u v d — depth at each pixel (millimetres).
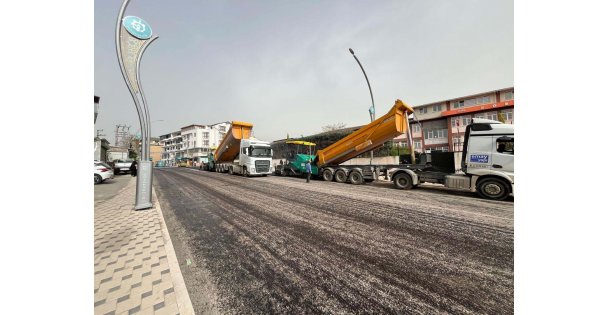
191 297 2164
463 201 6773
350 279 2473
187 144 66312
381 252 3166
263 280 2457
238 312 1948
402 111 9898
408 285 2352
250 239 3684
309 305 2033
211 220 4793
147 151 5938
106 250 3197
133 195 8141
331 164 13055
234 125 15547
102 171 12062
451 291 2252
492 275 2561
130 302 2027
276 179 13945
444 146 24906
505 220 4715
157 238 3688
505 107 21297
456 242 3533
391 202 6590
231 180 13312
